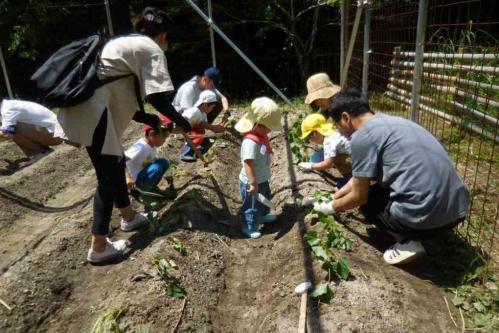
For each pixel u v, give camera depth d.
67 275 3.42
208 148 5.73
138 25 3.51
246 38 12.02
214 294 3.15
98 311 2.97
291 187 4.51
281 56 12.14
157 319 2.80
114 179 3.35
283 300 2.90
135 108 3.47
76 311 3.07
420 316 2.70
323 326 2.59
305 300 2.76
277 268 3.34
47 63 3.09
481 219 3.43
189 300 3.00
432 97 5.96
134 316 2.79
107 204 3.38
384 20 6.64
